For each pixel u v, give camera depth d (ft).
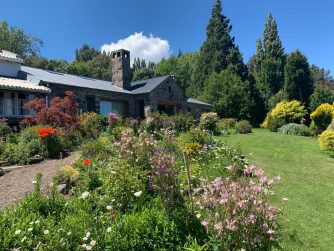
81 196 20.52
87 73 229.25
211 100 144.15
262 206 13.89
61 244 15.38
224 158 33.58
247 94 148.66
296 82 155.02
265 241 13.79
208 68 188.44
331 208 25.34
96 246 15.55
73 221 17.02
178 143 38.27
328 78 240.32
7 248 15.31
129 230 16.44
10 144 41.09
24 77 74.90
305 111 121.80
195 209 18.08
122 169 21.97
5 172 33.24
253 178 16.20
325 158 49.62
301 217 23.27
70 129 51.55
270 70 196.44
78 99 77.77
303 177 35.65
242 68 180.65
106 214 18.72
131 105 95.61
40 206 18.99
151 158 20.66
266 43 213.05
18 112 65.87
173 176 19.19
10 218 17.11
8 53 81.66
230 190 14.21
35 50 160.97
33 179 28.45
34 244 15.61
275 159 46.75
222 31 191.62
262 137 80.18
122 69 98.84
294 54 157.48
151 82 104.17
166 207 18.19
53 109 52.06
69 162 35.81
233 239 13.99
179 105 108.88
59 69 204.44
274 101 163.94
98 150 35.45
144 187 21.26
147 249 16.30
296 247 18.81
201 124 76.18
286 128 102.83
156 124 64.34
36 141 41.86
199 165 30.01
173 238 16.78
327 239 19.89
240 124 97.50
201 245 16.44
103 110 86.74
